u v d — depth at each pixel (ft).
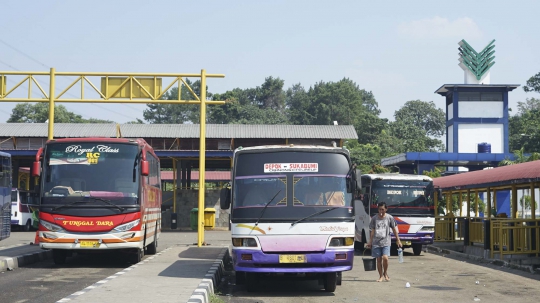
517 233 73.56
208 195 161.38
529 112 334.44
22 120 354.54
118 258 72.08
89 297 36.81
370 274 60.03
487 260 75.36
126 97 84.12
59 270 58.03
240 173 47.03
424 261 76.84
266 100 449.89
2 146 159.33
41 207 59.26
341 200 46.14
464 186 93.97
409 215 85.81
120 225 59.52
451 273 61.57
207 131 163.73
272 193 46.03
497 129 223.71
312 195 46.01
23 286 45.57
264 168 46.85
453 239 106.11
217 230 152.05
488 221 78.38
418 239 85.61
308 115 409.49
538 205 178.60
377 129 359.25
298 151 47.21
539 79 286.05
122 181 60.49
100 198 59.47
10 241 96.99
